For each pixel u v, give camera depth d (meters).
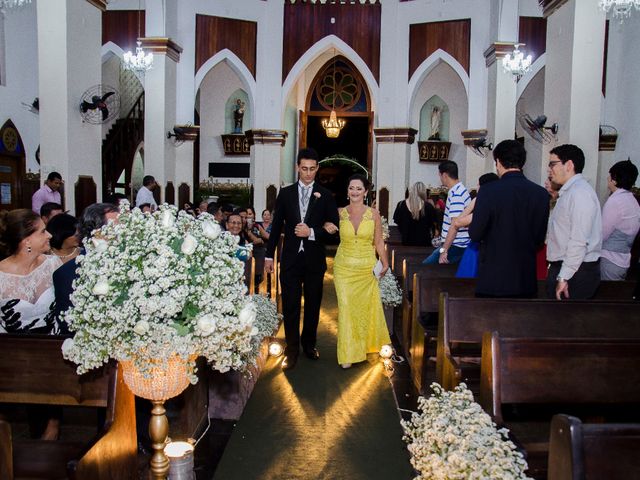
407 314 5.54
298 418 4.05
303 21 15.42
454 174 5.76
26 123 13.53
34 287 3.31
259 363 4.89
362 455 3.51
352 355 5.08
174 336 2.28
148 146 13.46
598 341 2.68
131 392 2.58
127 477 2.54
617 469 1.69
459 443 2.19
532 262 3.91
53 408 3.45
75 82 8.92
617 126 12.57
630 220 5.03
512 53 12.77
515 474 2.09
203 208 10.98
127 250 2.30
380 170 15.20
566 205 3.86
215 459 3.43
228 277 2.40
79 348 2.33
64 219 3.53
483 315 3.65
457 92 16.80
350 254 5.05
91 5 9.33
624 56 12.36
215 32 14.86
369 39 15.30
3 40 12.67
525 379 2.63
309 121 19.25
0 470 1.87
